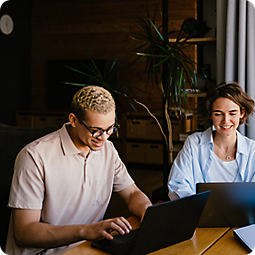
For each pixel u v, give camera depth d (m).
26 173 1.35
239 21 2.44
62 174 1.42
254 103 1.66
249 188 1.37
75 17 5.85
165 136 3.02
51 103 6.02
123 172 1.65
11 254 1.43
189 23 2.82
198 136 1.76
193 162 1.74
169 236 1.22
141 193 1.62
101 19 5.68
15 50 5.89
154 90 5.41
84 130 1.31
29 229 1.29
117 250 1.17
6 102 5.75
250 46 2.45
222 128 1.62
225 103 1.59
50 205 1.42
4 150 2.37
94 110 1.27
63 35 5.97
